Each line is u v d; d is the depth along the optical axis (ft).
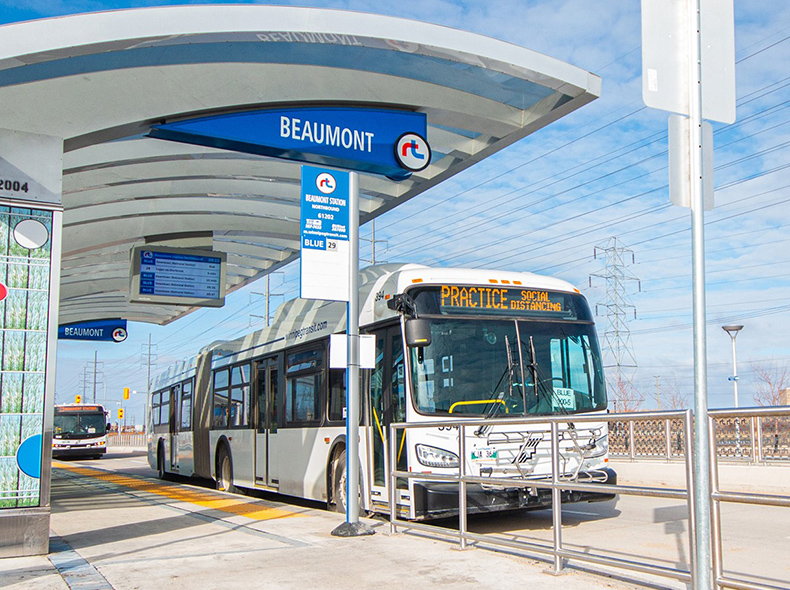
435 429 29.30
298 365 42.39
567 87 32.99
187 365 67.46
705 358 16.79
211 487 67.62
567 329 32.78
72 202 42.16
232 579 21.26
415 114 34.94
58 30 25.34
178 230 50.93
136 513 38.50
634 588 19.35
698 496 17.07
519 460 29.60
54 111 28.12
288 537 28.45
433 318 30.89
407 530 29.58
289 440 42.73
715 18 17.67
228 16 27.09
